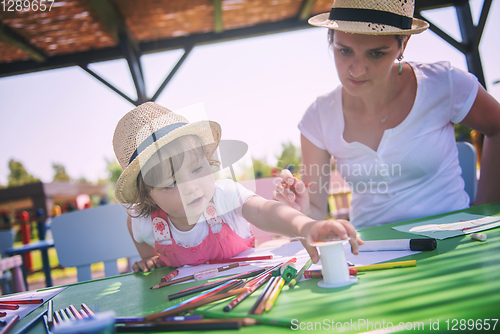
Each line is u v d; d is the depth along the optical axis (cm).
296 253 129
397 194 184
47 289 137
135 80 555
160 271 140
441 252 97
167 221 143
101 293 116
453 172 185
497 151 178
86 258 210
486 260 83
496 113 175
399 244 105
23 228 664
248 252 148
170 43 596
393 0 143
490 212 139
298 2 542
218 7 502
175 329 68
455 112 177
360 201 198
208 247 140
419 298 67
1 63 603
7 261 296
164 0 489
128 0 477
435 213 180
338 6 154
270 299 75
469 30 521
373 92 172
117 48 596
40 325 87
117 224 211
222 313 72
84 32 543
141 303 95
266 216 125
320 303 72
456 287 69
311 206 202
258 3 529
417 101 172
